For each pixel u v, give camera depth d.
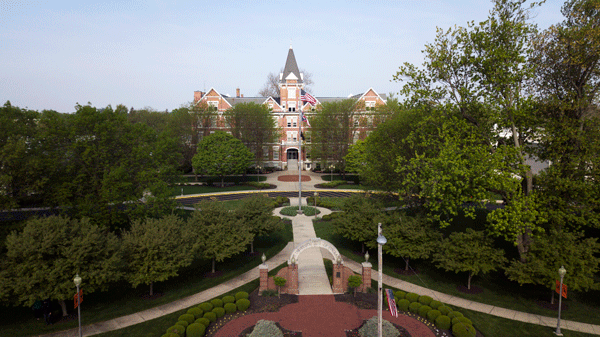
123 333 20.41
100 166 36.25
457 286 26.83
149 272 23.33
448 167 25.52
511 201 24.91
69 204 32.94
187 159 77.44
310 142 82.62
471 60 26.45
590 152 24.80
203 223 28.34
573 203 28.30
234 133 76.75
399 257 32.56
